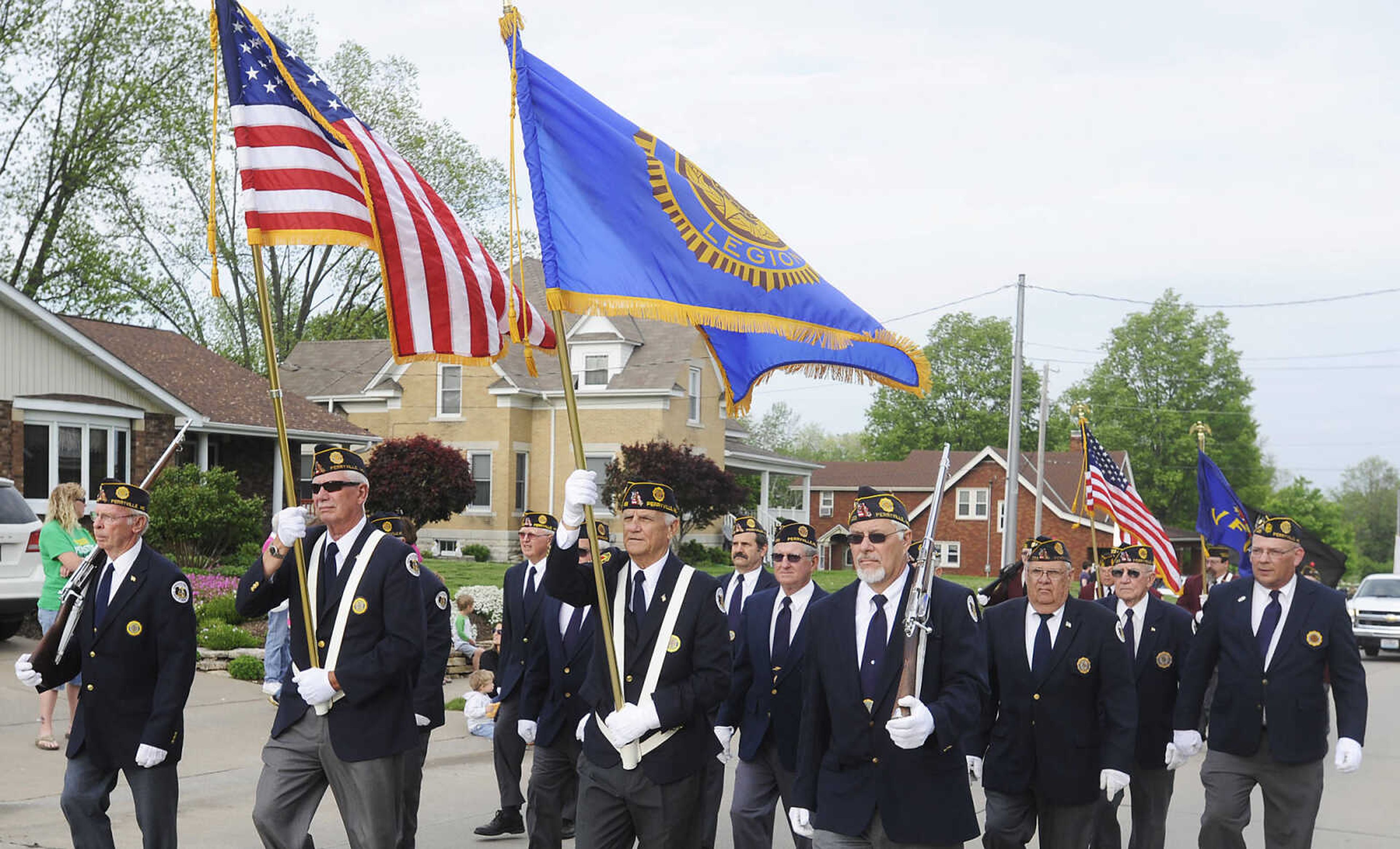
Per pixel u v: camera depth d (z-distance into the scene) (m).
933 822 5.21
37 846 7.70
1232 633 7.25
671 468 33.34
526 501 38.47
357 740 5.95
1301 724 7.02
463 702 13.90
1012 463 31.14
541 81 6.14
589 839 5.79
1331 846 9.16
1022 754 6.66
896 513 5.35
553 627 7.33
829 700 5.45
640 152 6.27
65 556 10.84
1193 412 72.50
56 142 35.66
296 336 43.59
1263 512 7.23
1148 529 13.06
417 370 38.75
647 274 6.04
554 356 38.75
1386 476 147.62
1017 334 31.27
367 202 6.78
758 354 6.95
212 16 6.70
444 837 8.59
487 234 43.03
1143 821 7.94
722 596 5.88
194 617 6.43
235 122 6.64
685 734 5.73
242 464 28.95
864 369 6.81
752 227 6.46
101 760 6.23
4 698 12.27
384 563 6.09
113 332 28.86
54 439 23.12
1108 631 6.62
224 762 10.47
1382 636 26.78
